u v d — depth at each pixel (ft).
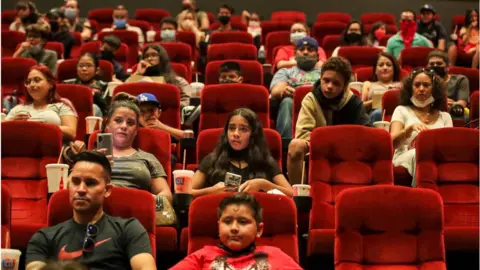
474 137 14.92
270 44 29.12
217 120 17.89
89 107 18.06
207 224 11.78
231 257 10.85
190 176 13.10
